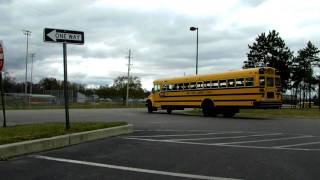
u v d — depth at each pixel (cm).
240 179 775
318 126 2038
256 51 6938
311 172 838
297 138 1454
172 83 3403
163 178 782
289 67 6875
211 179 776
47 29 1289
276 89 2770
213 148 1173
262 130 1783
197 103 3131
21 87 12119
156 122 2253
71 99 7506
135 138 1390
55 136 1153
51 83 13125
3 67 1425
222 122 2325
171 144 1251
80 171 838
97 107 5512
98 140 1315
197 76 3156
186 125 2045
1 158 934
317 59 7444
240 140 1378
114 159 975
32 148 1033
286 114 3256
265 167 889
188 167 884
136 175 806
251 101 2730
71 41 1329
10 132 1188
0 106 4969
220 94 2942
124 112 3631
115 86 12762
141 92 12775
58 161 939
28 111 3678
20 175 793
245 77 2777
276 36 6869
